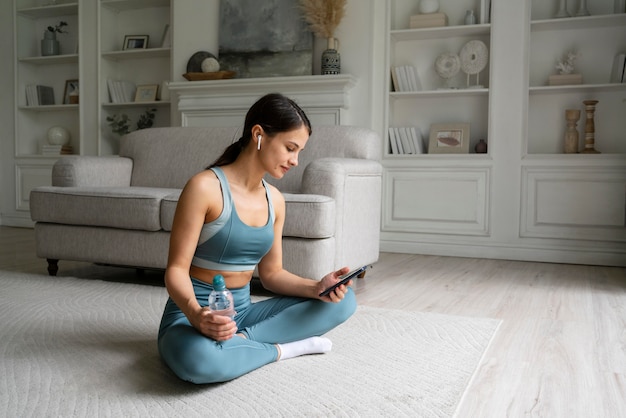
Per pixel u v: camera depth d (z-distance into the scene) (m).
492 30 4.34
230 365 1.58
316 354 1.90
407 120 4.85
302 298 1.86
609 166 4.07
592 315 2.55
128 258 3.04
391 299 2.85
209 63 4.95
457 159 4.46
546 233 4.26
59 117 6.20
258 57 4.91
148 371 1.72
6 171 6.14
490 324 2.32
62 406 1.46
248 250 1.72
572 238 4.19
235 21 4.98
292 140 1.63
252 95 4.84
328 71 4.59
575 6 4.32
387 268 3.82
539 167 4.26
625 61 4.14
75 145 6.13
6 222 6.16
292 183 3.41
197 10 5.16
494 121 4.36
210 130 3.77
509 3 4.29
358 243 3.12
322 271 2.71
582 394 1.62
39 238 3.24
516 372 1.79
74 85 6.05
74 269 3.59
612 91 4.28
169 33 5.54
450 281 3.38
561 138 4.43
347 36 4.70
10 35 6.07
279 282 1.86
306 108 4.68
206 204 1.61
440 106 4.75
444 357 1.90
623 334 2.24
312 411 1.45
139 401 1.49
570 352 2.00
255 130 1.63
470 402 1.55
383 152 4.68
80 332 2.14
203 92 4.99
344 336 2.12
